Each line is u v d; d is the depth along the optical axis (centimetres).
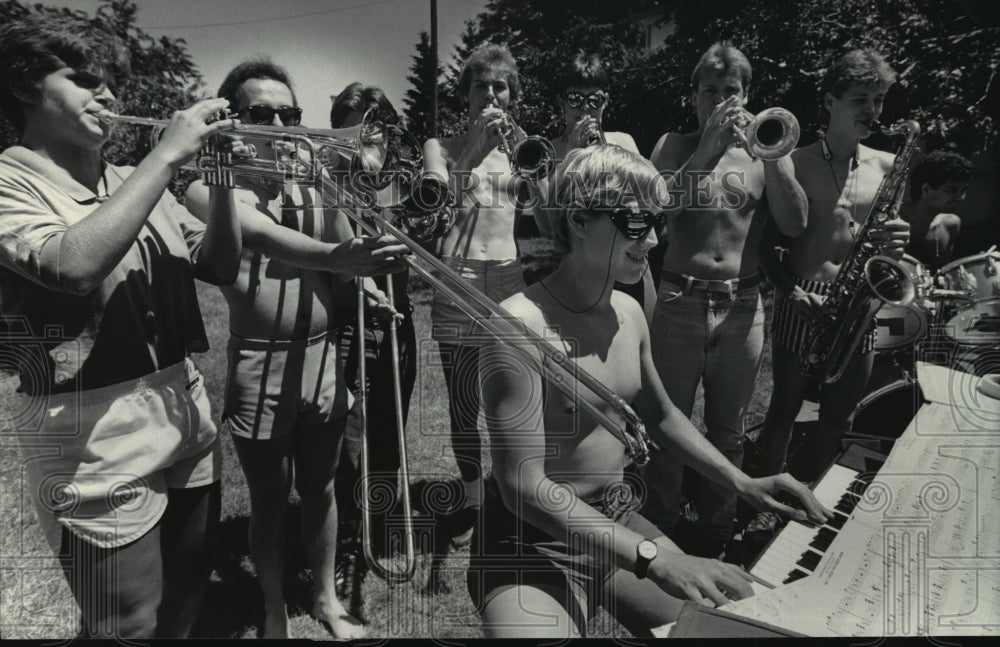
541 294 155
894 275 239
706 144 221
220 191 171
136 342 151
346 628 217
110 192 159
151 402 154
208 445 172
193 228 186
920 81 254
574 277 152
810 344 251
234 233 174
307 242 182
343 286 230
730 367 245
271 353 196
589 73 225
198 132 143
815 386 307
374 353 246
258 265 190
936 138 262
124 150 208
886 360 263
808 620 140
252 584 241
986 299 241
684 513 273
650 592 157
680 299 241
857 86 227
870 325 248
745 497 171
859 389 257
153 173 137
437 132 238
